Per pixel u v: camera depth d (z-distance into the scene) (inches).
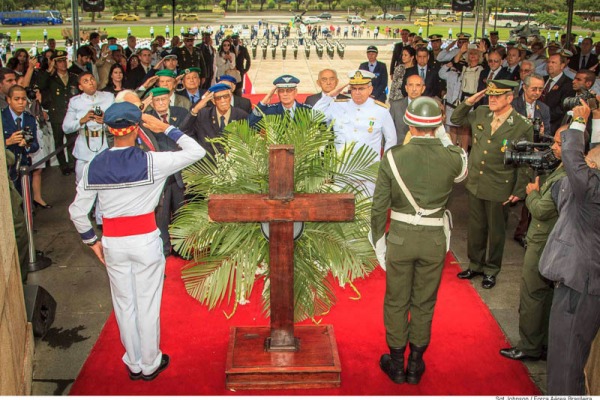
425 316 157.4
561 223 138.4
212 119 235.8
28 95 323.9
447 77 402.6
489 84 203.5
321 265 169.0
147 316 156.6
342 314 197.5
